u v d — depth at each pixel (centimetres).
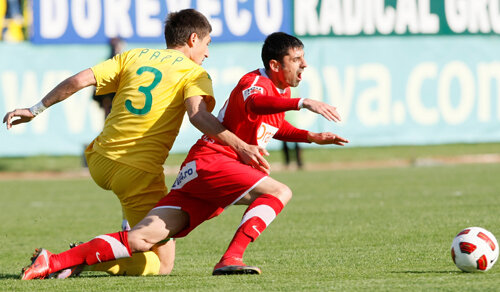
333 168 6600
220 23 6738
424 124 7075
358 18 6956
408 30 7044
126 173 1905
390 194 4356
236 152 1791
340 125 6894
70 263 1834
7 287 1672
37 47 6419
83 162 6669
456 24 7144
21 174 6469
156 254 1977
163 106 1908
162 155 1938
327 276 1764
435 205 3709
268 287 1566
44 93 6444
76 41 6506
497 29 7212
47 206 4231
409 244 2469
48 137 6381
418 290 1486
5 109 6356
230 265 1752
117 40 4775
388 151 7712
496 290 1470
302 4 6862
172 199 1872
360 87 6950
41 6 6419
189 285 1630
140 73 1931
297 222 3247
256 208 1792
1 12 6322
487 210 3431
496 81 7212
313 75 6862
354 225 3075
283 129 2000
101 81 1952
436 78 7100
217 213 1928
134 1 6606
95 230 3200
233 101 1856
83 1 6506
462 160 7006
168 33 2025
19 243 2847
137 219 1973
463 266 1767
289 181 5428
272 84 1861
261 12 6794
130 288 1623
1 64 6341
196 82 1886
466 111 7156
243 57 6781
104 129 1964
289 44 1848
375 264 2038
